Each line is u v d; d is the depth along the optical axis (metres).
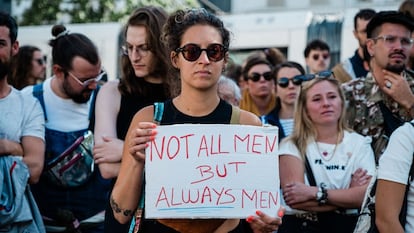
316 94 4.15
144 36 3.57
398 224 3.11
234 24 10.52
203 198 2.74
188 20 2.82
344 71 5.77
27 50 6.47
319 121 4.14
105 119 3.64
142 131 2.75
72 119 4.29
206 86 2.79
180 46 2.82
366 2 14.35
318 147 4.12
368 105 4.42
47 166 4.19
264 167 2.78
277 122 5.50
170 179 2.74
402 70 4.38
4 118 3.94
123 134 3.67
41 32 11.16
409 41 4.38
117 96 3.71
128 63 3.67
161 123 2.87
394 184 3.13
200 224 2.82
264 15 10.46
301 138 4.16
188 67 2.79
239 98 4.94
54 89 4.30
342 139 4.14
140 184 2.85
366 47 4.50
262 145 2.80
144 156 2.80
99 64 4.27
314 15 10.12
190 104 2.86
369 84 4.46
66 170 4.18
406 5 5.24
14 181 3.77
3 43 3.96
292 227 4.00
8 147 3.84
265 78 5.93
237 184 2.75
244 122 2.90
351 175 4.03
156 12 3.62
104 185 4.28
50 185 4.21
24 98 4.08
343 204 3.88
